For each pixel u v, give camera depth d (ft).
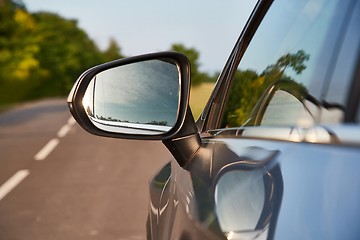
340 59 3.41
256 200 3.64
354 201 2.61
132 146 40.34
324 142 3.12
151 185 8.95
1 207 21.15
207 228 4.34
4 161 35.29
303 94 4.05
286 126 3.92
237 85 6.57
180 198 5.71
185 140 5.99
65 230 17.39
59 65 276.62
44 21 302.66
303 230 2.89
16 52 249.96
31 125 69.92
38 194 23.40
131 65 6.08
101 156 35.78
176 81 6.09
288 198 3.19
